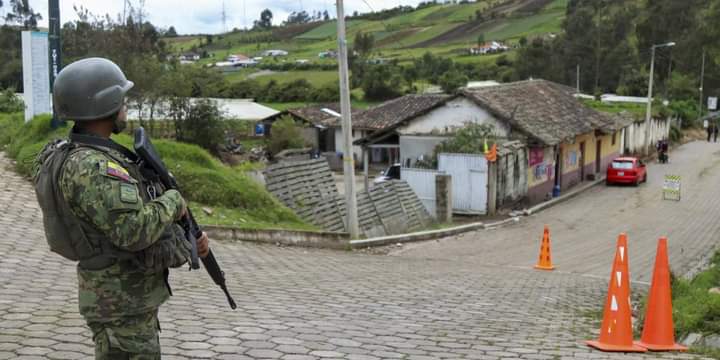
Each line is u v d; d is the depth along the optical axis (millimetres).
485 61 86812
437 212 24125
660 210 27734
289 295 8102
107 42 29016
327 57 83875
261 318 6516
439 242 19672
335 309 7453
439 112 30453
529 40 101562
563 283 12703
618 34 87375
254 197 15219
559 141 29734
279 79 73938
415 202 22188
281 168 17234
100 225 2611
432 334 6512
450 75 65500
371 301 8273
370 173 40812
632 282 13750
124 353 2803
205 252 3141
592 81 84062
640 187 35312
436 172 24875
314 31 106875
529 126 29359
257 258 11492
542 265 15820
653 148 54344
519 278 12984
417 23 111688
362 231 18500
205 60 94375
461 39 102375
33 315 5781
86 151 2705
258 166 17906
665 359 5895
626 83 79375
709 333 6852
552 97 37312
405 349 5762
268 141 43719
